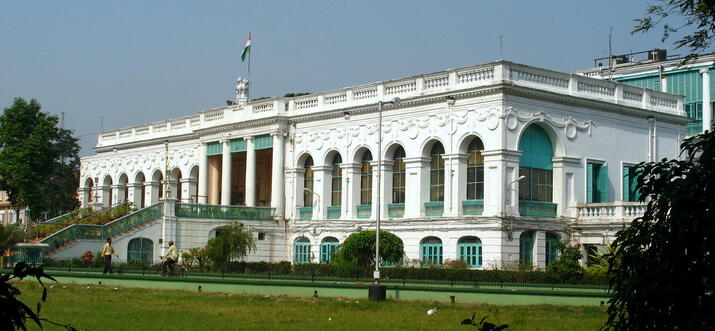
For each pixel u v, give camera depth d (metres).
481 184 43.00
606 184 45.84
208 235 50.69
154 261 48.72
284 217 52.66
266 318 20.31
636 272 8.33
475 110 42.62
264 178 60.41
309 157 52.47
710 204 7.93
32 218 60.62
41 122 60.97
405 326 18.70
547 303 24.81
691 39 12.58
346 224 48.50
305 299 25.81
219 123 57.31
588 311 22.31
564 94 43.94
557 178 44.03
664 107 49.94
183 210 50.00
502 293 25.22
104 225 47.22
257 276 35.31
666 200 8.25
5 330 6.11
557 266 32.88
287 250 52.41
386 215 47.03
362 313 21.67
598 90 46.22
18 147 60.12
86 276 34.78
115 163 70.50
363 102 48.66
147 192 66.31
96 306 23.16
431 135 44.75
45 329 17.64
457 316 20.75
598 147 45.84
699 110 56.03
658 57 62.75
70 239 45.97
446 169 43.84
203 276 35.78
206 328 17.97
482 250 41.56
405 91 46.41
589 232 43.28
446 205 43.66
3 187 60.62
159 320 19.52
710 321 7.57
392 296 26.86
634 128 48.00
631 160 47.62
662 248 8.19
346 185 49.03
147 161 66.56
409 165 45.81
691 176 8.10
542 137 44.03
